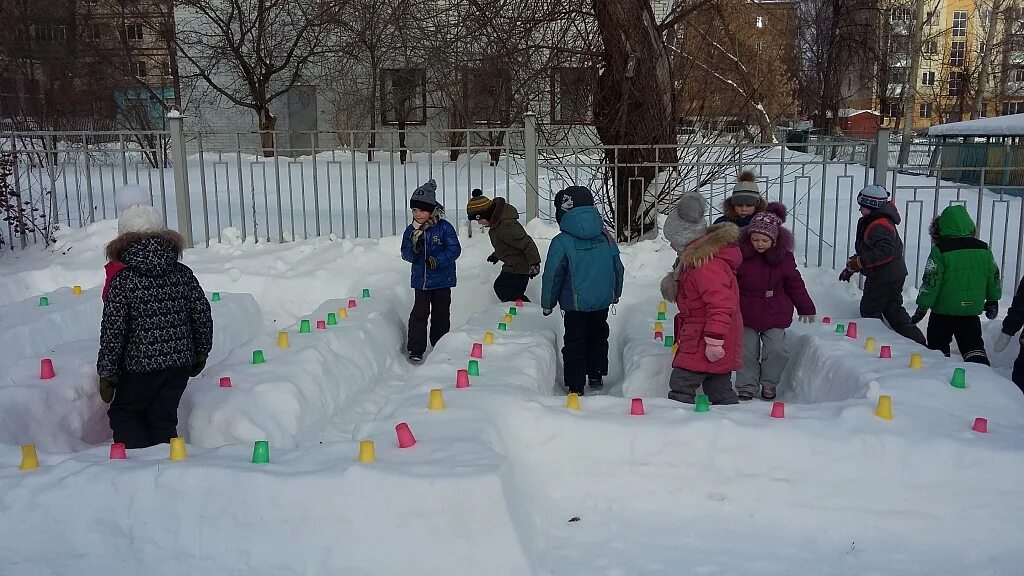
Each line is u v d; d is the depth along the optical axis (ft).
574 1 34.86
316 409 17.11
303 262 29.07
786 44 71.15
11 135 32.42
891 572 11.07
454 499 10.49
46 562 10.53
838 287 26.81
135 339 14.64
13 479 11.26
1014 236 37.73
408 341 23.20
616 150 30.42
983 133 63.21
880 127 27.12
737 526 12.21
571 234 19.26
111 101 79.41
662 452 13.20
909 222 41.75
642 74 31.60
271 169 67.51
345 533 10.46
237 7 76.84
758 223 17.84
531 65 38.34
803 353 19.31
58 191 48.55
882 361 17.06
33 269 29.30
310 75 82.17
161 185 31.91
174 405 15.33
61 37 81.15
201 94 85.92
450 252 23.03
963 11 153.58
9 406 14.73
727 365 16.46
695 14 39.45
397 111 71.61
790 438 13.01
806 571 11.07
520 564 10.23
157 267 14.74
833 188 62.44
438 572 10.17
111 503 10.93
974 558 11.47
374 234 35.81
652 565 11.19
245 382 16.46
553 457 13.46
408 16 43.86
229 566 10.46
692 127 34.17
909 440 12.75
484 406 13.80
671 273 17.38
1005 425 13.76
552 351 19.71
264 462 11.44
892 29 97.25
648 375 18.92
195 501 10.85
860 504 12.44
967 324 21.31
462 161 70.59
